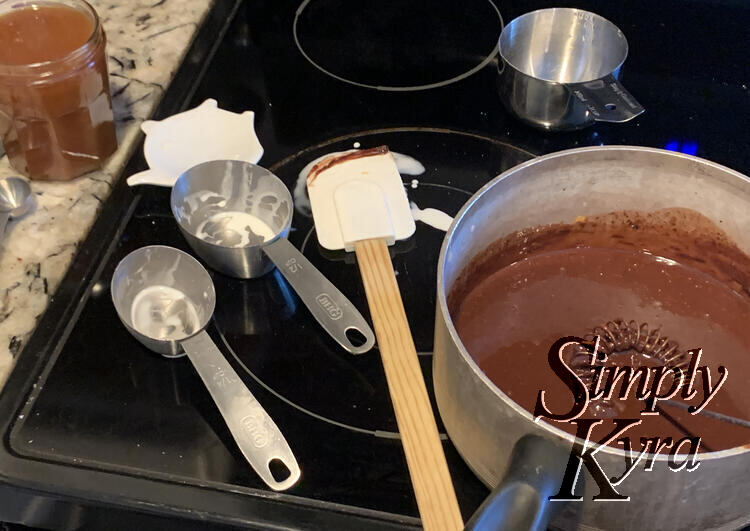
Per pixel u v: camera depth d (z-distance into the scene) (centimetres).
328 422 58
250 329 63
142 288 66
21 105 67
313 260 68
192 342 60
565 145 78
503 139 78
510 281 64
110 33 86
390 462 56
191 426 58
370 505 54
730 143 78
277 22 90
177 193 69
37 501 56
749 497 46
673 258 65
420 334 63
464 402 48
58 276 66
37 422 58
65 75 66
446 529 49
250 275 66
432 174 75
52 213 70
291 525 53
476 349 59
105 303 65
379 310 61
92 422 58
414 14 91
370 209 69
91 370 61
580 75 87
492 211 59
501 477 49
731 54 88
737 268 62
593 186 61
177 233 70
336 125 79
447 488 51
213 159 74
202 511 54
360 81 84
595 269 65
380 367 61
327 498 54
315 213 70
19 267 67
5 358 61
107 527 56
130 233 70
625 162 59
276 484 54
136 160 75
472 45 88
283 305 65
